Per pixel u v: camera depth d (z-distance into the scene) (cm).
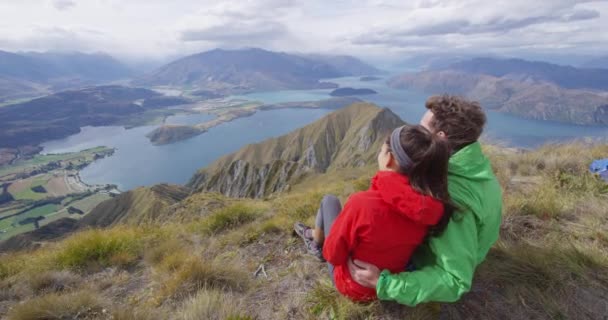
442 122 290
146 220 961
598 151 796
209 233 736
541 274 345
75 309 427
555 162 720
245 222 785
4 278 592
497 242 412
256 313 382
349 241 274
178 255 563
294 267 473
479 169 274
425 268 280
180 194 11344
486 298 339
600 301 315
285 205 898
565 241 418
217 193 1925
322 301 361
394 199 238
